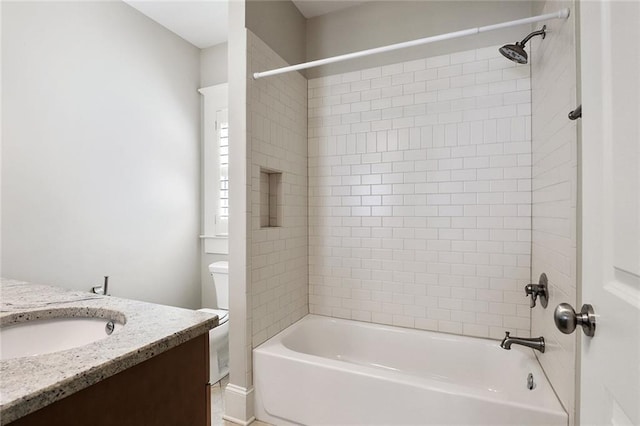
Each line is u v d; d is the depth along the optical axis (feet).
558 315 2.15
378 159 7.43
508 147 6.31
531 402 4.40
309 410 5.52
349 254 7.75
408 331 6.98
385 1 7.45
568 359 4.09
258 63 6.35
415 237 7.13
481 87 6.53
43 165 6.19
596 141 2.00
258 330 6.29
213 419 6.10
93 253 7.04
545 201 5.23
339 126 7.82
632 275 1.60
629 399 1.58
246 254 5.99
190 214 9.43
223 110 9.42
